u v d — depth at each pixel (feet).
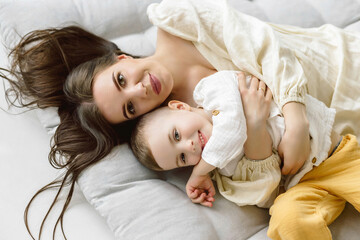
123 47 4.13
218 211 3.00
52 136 3.57
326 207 2.73
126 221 2.94
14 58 3.78
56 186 3.34
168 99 3.52
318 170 2.90
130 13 4.29
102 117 3.27
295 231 2.53
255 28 3.27
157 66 3.22
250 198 2.93
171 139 2.91
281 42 3.18
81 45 3.84
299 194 2.71
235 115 2.76
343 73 3.19
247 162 2.90
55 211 3.22
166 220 2.90
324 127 2.90
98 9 4.23
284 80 2.93
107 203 3.05
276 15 4.34
